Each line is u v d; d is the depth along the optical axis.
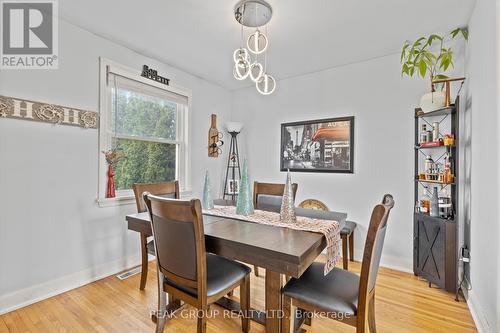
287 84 3.44
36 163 2.00
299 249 1.21
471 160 2.04
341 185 3.01
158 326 1.53
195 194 3.42
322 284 1.42
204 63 3.01
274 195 2.51
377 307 1.95
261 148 3.69
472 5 1.90
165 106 3.08
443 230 2.13
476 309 1.80
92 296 2.09
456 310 1.92
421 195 2.52
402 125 2.63
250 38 1.94
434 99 2.18
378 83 2.78
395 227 2.66
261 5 1.89
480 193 1.78
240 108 3.92
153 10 2.00
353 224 2.73
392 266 2.67
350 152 2.94
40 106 2.01
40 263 2.03
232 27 2.24
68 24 2.18
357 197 2.90
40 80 2.03
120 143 2.62
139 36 2.40
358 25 2.17
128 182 2.71
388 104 2.72
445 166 2.19
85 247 2.31
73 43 2.21
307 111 3.27
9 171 1.88
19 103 1.91
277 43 2.49
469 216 2.12
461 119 2.30
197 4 1.92
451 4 1.89
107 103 2.46
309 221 1.75
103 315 1.84
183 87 3.22
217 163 3.78
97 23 2.19
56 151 2.12
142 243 2.19
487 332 1.57
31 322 1.75
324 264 1.58
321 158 3.14
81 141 2.27
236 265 1.67
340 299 1.28
